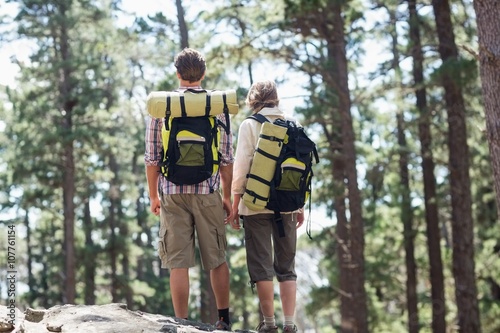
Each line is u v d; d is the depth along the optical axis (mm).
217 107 4602
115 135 26531
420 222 22516
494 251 22562
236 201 4883
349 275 16750
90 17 25141
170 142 4566
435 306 20000
